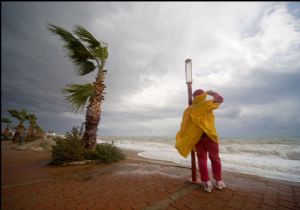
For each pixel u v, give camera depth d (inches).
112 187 126.9
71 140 237.9
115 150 266.4
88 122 258.2
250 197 100.3
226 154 366.0
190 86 133.0
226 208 87.2
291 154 318.0
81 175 167.6
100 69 277.7
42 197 109.7
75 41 256.5
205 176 112.4
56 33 247.3
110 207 92.7
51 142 549.0
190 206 90.6
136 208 90.6
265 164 223.1
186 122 122.0
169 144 859.4
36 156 323.3
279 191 109.5
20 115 798.5
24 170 191.3
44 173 177.3
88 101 276.8
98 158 242.7
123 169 192.9
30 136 847.1
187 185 125.8
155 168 195.9
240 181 133.3
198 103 117.7
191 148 117.0
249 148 397.1
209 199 98.7
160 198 102.8
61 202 101.3
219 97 115.6
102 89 272.8
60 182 144.0
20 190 123.3
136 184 132.5
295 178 144.8
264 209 85.4
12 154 352.5
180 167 200.7
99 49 276.7
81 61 284.2
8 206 95.8
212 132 110.0
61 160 225.1
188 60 136.6
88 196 110.0
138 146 714.8
